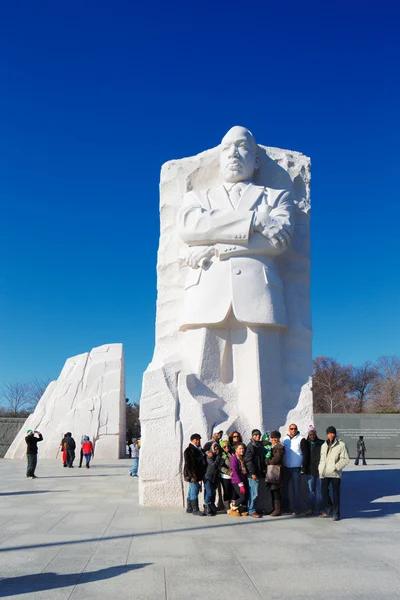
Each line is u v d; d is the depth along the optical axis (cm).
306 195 1019
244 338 895
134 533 620
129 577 447
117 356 2255
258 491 796
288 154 1029
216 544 564
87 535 610
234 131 964
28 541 580
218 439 781
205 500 739
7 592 409
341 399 4828
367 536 605
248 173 965
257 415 854
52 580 439
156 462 807
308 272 984
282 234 880
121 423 2261
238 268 880
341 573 459
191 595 404
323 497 740
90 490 1063
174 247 1015
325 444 736
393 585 428
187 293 916
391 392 4772
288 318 947
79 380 2244
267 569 471
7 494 1002
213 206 938
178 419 822
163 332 984
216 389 877
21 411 4512
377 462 1914
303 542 574
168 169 1057
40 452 2150
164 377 848
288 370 924
